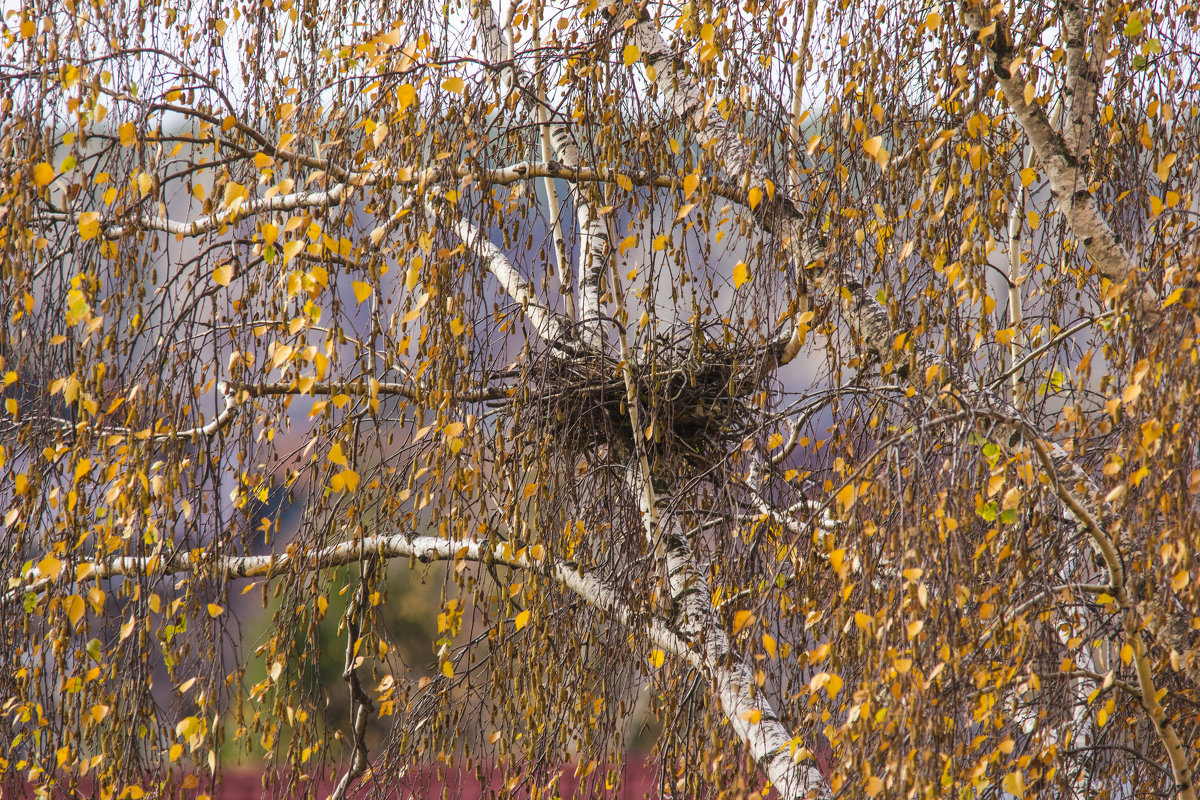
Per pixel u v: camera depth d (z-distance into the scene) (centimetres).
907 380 240
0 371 239
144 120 224
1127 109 256
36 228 255
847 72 263
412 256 237
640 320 254
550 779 253
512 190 258
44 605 248
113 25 266
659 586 264
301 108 238
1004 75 217
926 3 266
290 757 250
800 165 264
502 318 250
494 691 251
